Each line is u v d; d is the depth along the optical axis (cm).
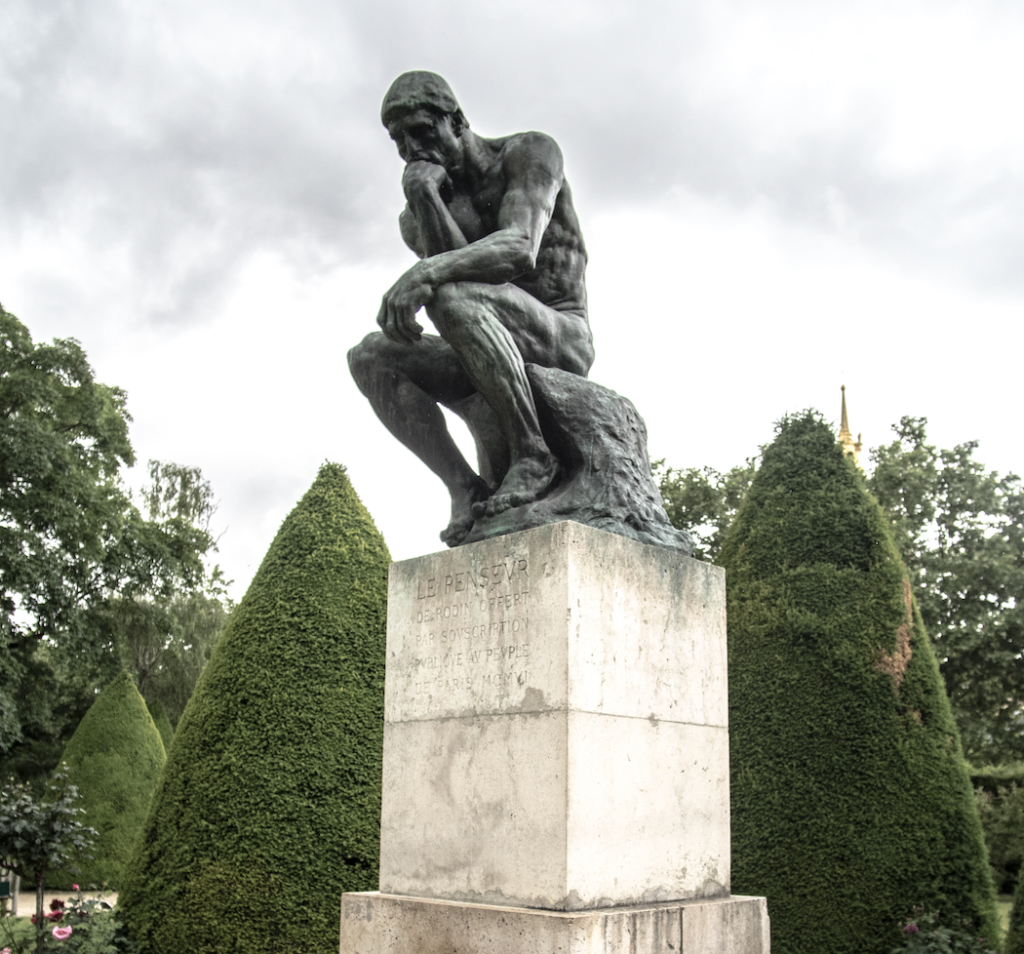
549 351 441
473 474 455
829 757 789
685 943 340
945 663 2275
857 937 740
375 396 469
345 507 866
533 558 360
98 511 2042
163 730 2334
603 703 347
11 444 1877
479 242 414
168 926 744
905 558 2391
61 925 747
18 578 1842
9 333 2116
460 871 357
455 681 379
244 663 799
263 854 732
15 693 2114
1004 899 1767
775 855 777
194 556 2411
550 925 308
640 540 392
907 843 754
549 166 439
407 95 429
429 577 403
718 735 397
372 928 368
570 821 325
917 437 2644
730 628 876
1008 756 2456
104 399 2228
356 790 756
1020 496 2509
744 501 945
